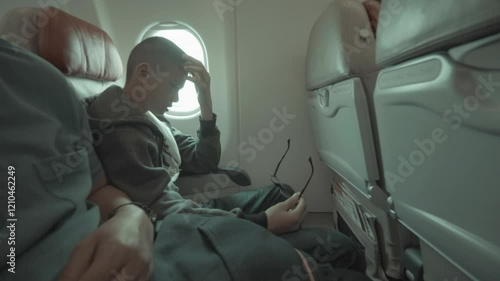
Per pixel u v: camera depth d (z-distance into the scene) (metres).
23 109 0.54
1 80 0.52
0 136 0.48
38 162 0.52
